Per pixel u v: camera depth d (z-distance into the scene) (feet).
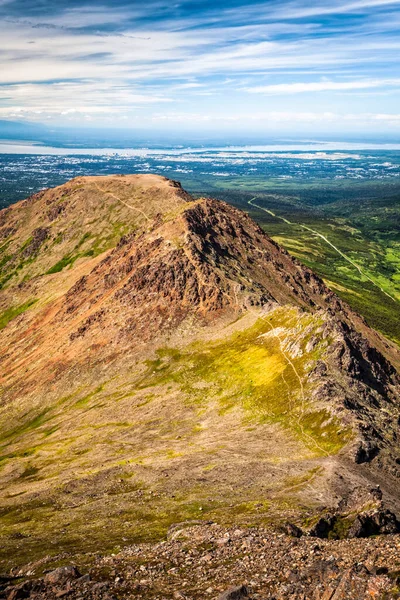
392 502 235.40
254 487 266.36
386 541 126.11
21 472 385.50
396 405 398.21
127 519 243.81
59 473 359.05
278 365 440.04
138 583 127.85
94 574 136.98
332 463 285.64
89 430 449.06
